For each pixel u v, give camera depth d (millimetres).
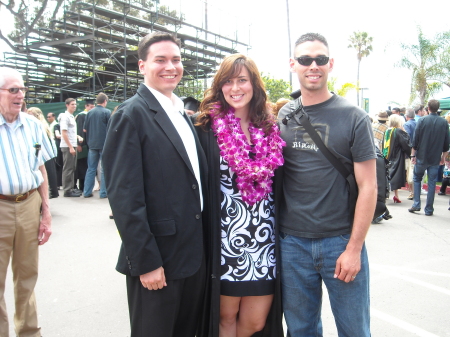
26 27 14352
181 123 2125
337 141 2027
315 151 2072
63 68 15547
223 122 2254
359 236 1990
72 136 7910
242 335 2404
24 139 2609
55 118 11141
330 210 2059
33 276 2723
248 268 2221
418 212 6957
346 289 2070
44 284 3734
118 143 1896
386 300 3420
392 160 7730
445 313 3188
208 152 2244
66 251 4664
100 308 3270
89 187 7969
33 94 15602
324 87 2084
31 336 2740
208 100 2400
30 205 2635
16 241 2605
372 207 1983
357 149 1984
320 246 2080
